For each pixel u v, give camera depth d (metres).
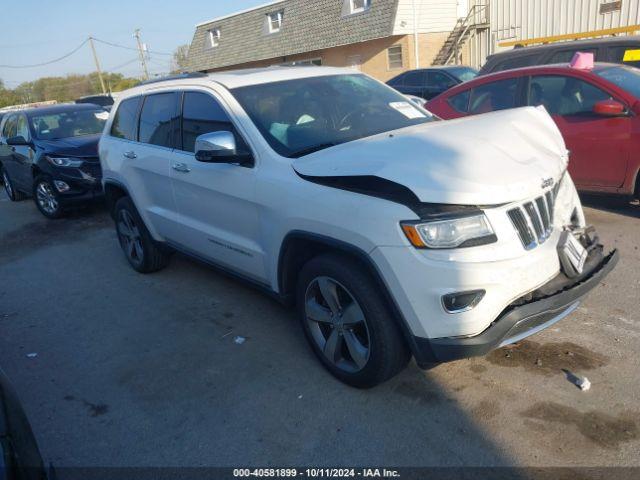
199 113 4.26
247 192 3.67
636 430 2.82
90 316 4.85
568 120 6.07
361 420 3.10
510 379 3.32
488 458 2.74
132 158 5.06
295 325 4.27
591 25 18.56
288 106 4.00
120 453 3.04
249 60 29.25
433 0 21.97
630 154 5.65
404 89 14.97
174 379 3.70
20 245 7.51
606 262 3.35
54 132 9.21
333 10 24.34
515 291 2.79
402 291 2.79
